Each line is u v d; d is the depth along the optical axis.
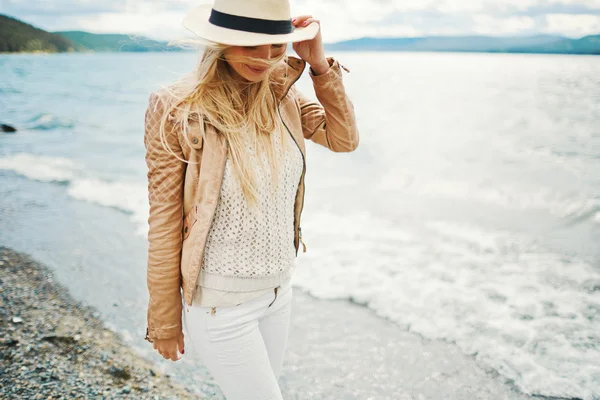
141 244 5.76
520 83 33.75
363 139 15.05
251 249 1.57
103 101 27.81
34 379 3.15
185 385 3.17
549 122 17.73
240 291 1.58
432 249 5.83
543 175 10.14
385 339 3.86
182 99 1.44
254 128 1.53
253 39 1.37
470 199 8.30
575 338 3.88
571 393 3.24
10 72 53.03
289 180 1.64
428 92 29.56
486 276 5.06
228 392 1.68
